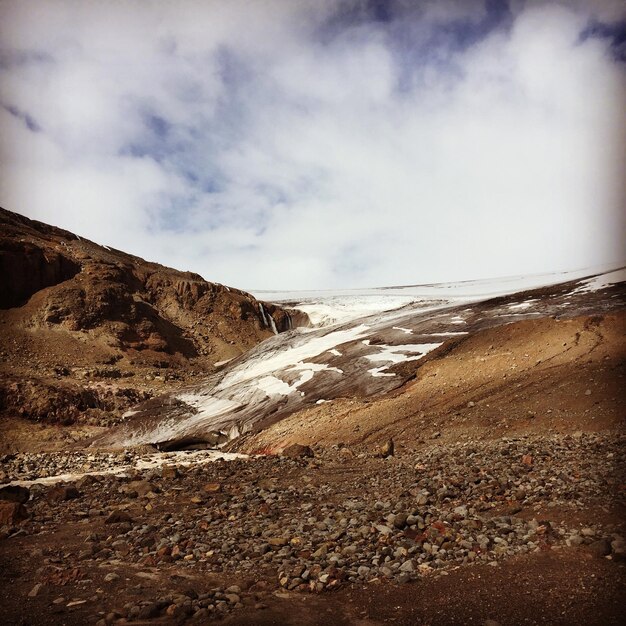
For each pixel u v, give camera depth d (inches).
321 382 1320.1
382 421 852.6
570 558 228.4
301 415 1081.4
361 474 530.6
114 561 276.1
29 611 205.5
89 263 2790.4
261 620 192.4
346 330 2174.0
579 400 658.2
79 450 1224.2
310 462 635.5
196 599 213.5
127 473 702.5
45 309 2370.8
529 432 616.7
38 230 3206.2
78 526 371.9
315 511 369.4
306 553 266.8
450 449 584.4
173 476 577.9
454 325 1620.3
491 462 461.1
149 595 221.3
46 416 1505.9
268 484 494.3
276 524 334.6
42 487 590.9
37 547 312.8
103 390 1715.1
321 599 213.0
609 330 936.3
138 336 2536.9
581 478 354.0
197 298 3166.8
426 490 388.8
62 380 1781.5
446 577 225.1
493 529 278.4
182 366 2472.9
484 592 206.4
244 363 2130.9
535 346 983.0
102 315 2491.4
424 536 276.5
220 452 1050.7
